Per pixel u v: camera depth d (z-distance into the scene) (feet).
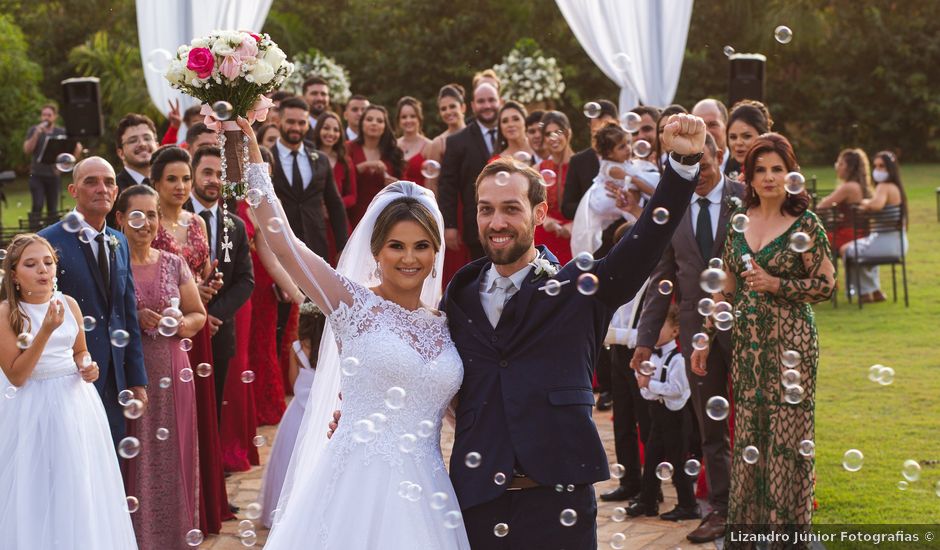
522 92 35.83
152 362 12.91
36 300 11.01
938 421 18.22
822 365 22.98
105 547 10.92
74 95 31.17
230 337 15.84
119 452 12.09
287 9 82.84
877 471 15.64
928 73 81.87
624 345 14.88
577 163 20.72
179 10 25.39
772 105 82.74
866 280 30.83
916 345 24.63
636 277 8.05
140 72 72.90
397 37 80.84
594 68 78.38
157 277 13.19
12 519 10.60
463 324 8.52
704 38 82.53
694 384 13.32
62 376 11.07
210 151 15.83
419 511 8.23
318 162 21.44
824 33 81.76
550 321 8.18
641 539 13.42
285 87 39.96
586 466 7.95
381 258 8.68
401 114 28.32
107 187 12.30
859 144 83.05
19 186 76.69
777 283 11.52
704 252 13.23
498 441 8.04
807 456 11.52
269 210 8.68
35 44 84.33
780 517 11.61
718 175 13.55
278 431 14.58
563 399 7.98
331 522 8.35
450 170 24.02
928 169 74.08
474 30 79.56
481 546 8.10
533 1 78.69
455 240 23.91
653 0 26.40
